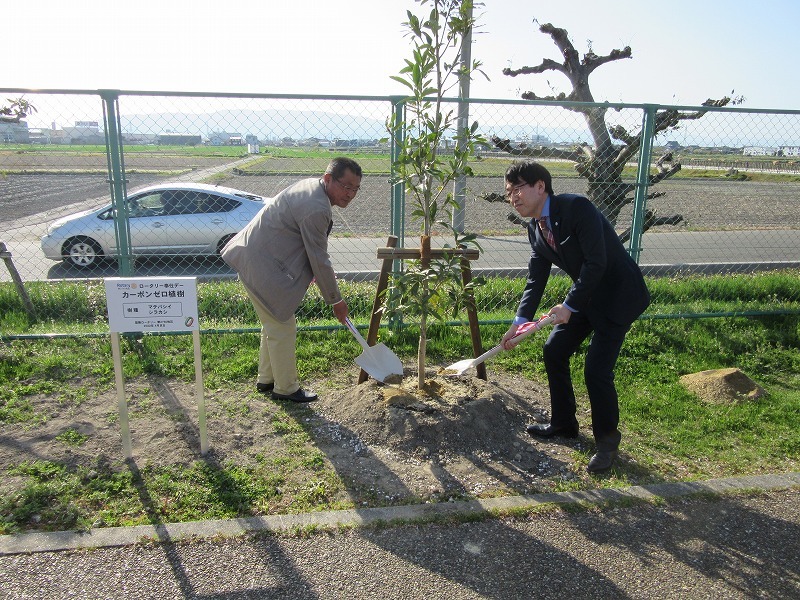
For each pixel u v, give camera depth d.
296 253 3.93
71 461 3.54
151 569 2.71
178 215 8.91
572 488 3.46
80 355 5.00
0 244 5.46
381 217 15.48
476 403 4.06
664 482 3.53
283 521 3.04
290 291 3.93
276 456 3.68
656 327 5.86
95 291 6.35
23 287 5.72
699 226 15.28
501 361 5.22
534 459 3.77
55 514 3.06
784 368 5.30
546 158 7.04
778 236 13.84
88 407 4.21
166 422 4.03
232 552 2.83
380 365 4.41
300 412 4.24
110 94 4.85
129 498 3.22
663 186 24.53
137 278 3.36
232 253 4.01
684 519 3.18
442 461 3.68
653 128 5.71
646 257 11.27
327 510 3.16
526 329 3.55
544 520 3.13
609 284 3.49
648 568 2.81
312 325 5.61
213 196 9.08
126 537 2.90
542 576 2.74
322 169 6.32
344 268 9.36
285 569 2.73
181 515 3.10
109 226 8.98
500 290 6.78
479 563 2.81
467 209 17.88
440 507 3.19
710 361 5.32
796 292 7.28
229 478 3.41
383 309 4.41
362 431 3.95
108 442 3.75
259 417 4.16
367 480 3.46
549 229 3.44
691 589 2.69
